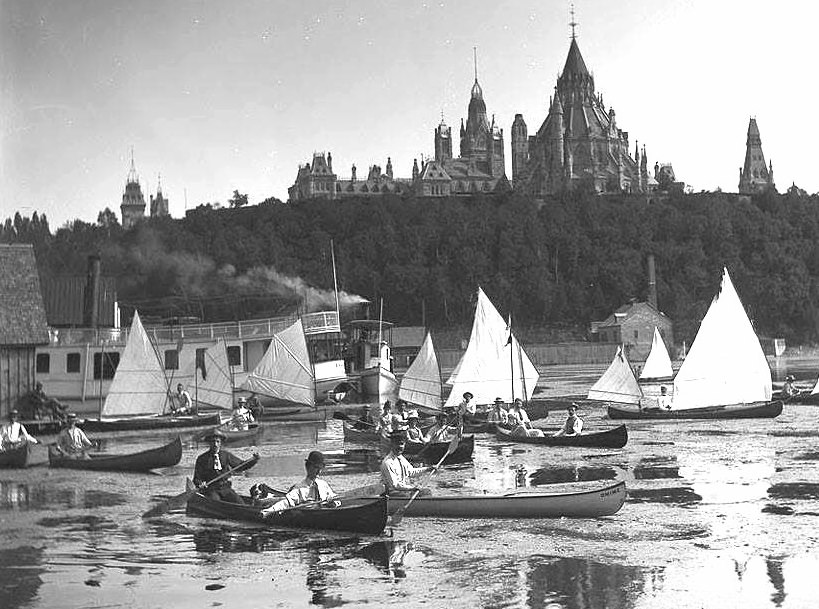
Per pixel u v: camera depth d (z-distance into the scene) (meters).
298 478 37.00
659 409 59.56
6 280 57.72
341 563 22.69
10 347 56.53
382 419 47.94
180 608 19.64
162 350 70.94
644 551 23.38
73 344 68.06
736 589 20.36
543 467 38.28
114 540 25.47
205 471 28.77
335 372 79.81
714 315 58.03
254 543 24.72
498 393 60.91
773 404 58.03
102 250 159.75
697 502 29.67
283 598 20.19
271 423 63.31
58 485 35.19
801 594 19.97
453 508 27.09
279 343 63.41
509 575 21.52
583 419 62.78
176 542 25.03
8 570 22.55
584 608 19.27
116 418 57.31
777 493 31.19
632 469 37.44
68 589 21.00
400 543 24.41
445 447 39.31
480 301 60.56
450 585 20.83
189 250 182.00
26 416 56.09
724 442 46.50
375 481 35.62
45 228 144.00
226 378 63.78
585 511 27.12
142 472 38.53
